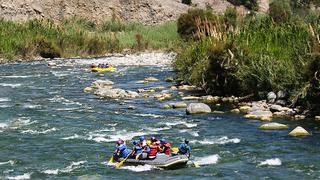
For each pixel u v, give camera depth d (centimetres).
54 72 6562
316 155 2389
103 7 13888
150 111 3675
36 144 2712
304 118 3216
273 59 3884
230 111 3566
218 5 16288
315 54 3309
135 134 2919
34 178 2131
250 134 2841
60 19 12769
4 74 6291
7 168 2284
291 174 2114
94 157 2452
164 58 8588
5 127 3145
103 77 5975
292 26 4169
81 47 9988
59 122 3300
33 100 4228
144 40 11444
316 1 15700
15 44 8812
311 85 3347
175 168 2248
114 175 2161
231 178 2078
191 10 8912
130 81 5547
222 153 2470
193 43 5294
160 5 14600
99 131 3016
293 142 2634
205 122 3212
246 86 4000
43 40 9238
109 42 10625
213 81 4334
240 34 4541
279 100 3612
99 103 4075
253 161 2323
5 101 4169
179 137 2817
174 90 4738
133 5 14325
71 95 4534
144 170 2230
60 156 2473
